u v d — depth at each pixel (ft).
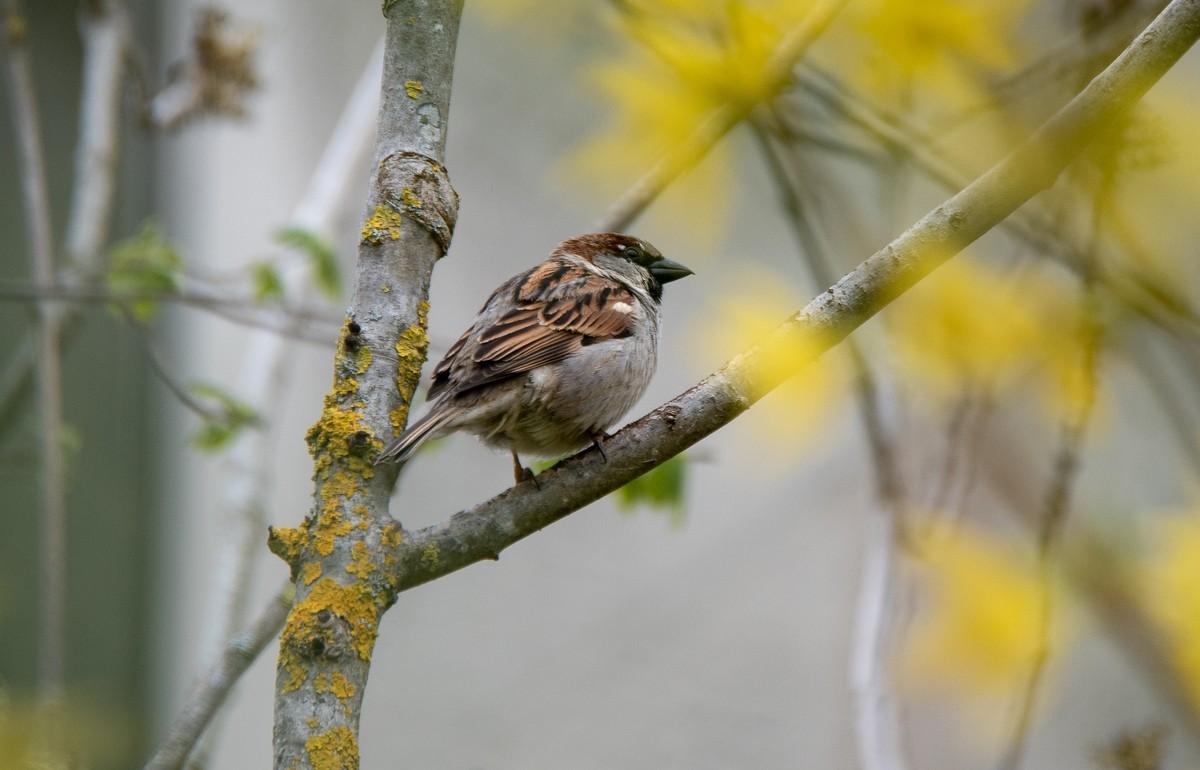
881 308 23.04
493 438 31.32
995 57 29.99
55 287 34.37
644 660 53.62
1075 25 30.37
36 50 56.18
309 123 56.29
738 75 28.27
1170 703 32.99
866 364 31.45
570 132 53.11
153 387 54.95
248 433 38.11
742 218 40.68
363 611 19.85
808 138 30.78
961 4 29.19
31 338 39.58
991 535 32.50
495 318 30.66
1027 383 31.07
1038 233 28.55
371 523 20.40
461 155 54.39
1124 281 28.27
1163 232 28.22
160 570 54.39
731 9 27.78
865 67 30.09
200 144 55.93
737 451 53.42
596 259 34.99
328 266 40.22
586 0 31.09
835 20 29.66
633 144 30.14
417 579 21.03
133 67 44.37
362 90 47.26
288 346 42.19
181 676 53.36
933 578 31.55
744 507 54.49
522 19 31.32
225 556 36.22
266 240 54.95
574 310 30.96
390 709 52.34
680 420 23.18
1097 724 45.93
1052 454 34.76
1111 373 33.45
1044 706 31.91
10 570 51.08
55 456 33.14
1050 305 28.60
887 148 30.12
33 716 16.43
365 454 20.66
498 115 53.78
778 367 23.08
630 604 54.19
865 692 30.25
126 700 52.90
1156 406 41.78
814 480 53.72
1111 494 41.34
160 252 37.86
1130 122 25.46
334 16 57.31
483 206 55.21
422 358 21.52
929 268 22.75
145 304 37.24
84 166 42.04
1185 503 35.63
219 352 54.24
